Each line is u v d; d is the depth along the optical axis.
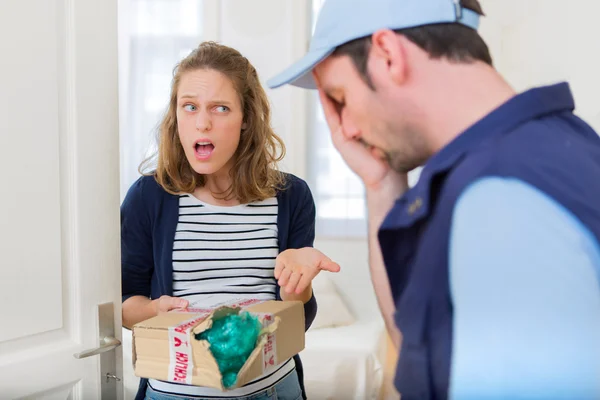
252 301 1.25
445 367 1.17
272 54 1.52
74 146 1.26
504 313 1.11
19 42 1.17
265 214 1.34
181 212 1.33
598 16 1.13
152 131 1.61
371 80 1.23
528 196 1.09
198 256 1.30
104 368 1.31
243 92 1.34
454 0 1.16
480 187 1.12
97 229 1.30
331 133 1.29
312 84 1.32
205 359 1.08
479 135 1.14
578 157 1.08
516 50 1.17
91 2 1.26
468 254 1.13
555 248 1.07
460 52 1.17
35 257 1.21
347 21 1.23
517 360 1.11
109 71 1.30
